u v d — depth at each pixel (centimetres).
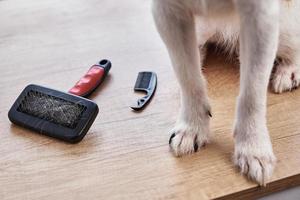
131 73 127
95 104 110
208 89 120
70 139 108
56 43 142
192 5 100
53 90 116
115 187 98
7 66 135
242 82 98
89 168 103
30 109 113
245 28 93
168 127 111
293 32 116
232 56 129
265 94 98
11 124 116
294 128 107
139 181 99
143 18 149
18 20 154
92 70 123
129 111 116
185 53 103
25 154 108
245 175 97
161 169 101
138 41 139
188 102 106
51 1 162
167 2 98
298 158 100
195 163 102
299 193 101
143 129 111
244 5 90
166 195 95
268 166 97
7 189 100
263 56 93
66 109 111
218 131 108
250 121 99
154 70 127
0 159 108
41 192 99
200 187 96
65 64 133
